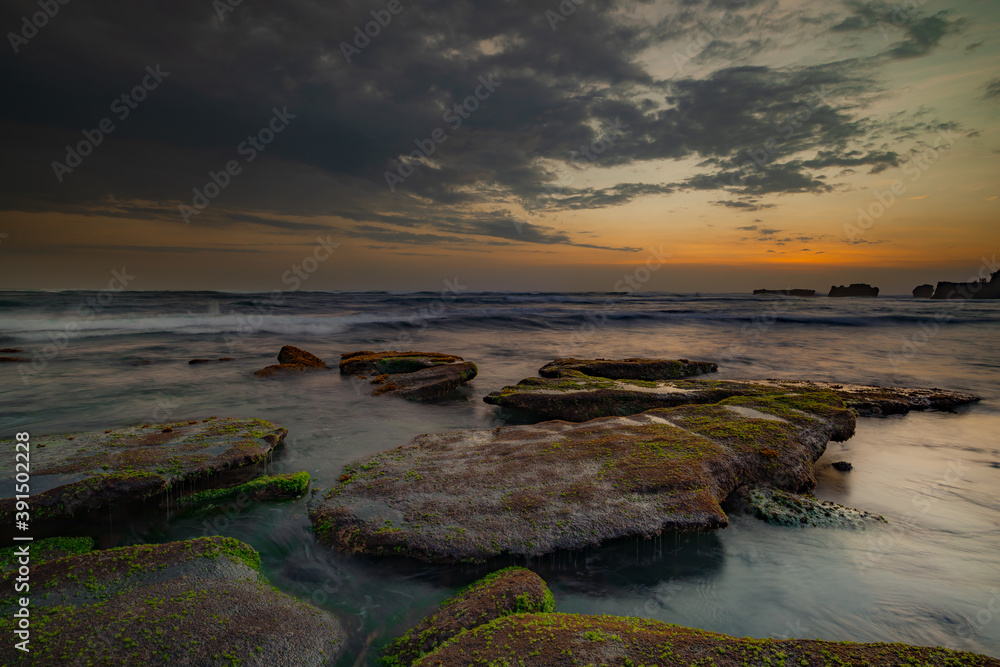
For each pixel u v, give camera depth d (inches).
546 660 121.0
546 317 1353.3
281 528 208.5
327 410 414.6
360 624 150.9
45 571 159.0
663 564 186.5
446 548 183.6
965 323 1339.8
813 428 317.4
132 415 392.2
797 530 213.5
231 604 147.5
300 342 875.4
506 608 147.0
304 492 242.2
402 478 236.7
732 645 127.9
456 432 309.7
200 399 446.6
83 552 189.3
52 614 138.5
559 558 184.7
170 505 226.5
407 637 139.4
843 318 1430.9
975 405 464.8
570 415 404.5
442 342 929.5
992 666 117.9
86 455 255.6
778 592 170.4
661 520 199.8
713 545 200.5
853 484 275.6
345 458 295.0
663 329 1197.1
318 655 132.3
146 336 908.6
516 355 780.0
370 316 1321.4
